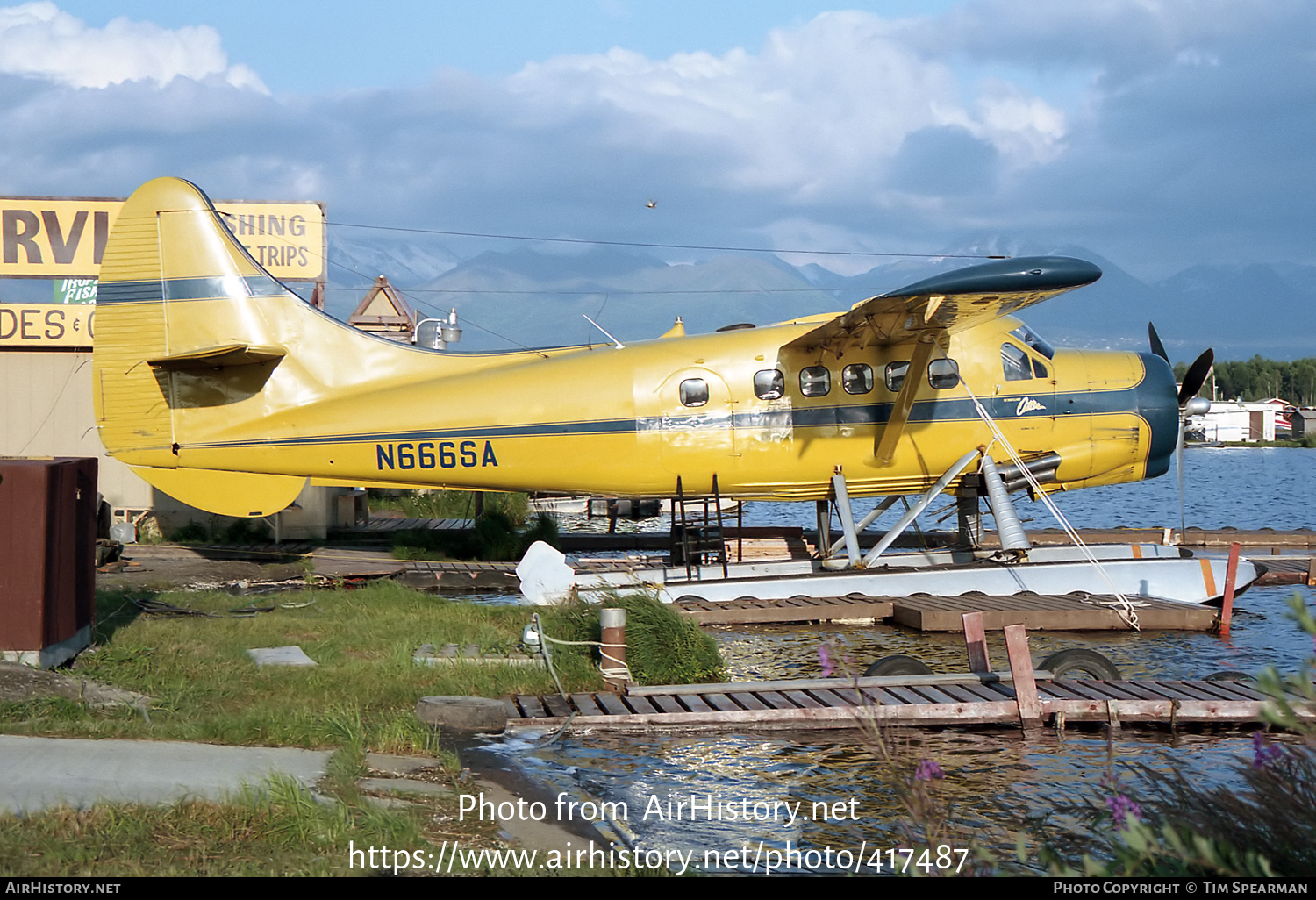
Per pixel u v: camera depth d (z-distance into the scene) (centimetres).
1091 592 1423
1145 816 529
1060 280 1192
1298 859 444
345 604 1254
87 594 883
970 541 1530
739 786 690
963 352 1505
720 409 1477
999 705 847
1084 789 689
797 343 1460
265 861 461
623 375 1481
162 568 1592
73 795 531
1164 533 2055
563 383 1484
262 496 1541
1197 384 1547
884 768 710
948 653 1179
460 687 882
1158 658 1142
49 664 796
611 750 770
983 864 528
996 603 1352
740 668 1100
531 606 1287
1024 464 1510
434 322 2512
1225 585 1309
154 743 654
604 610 955
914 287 1205
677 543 1558
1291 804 466
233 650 945
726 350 1490
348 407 1502
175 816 505
